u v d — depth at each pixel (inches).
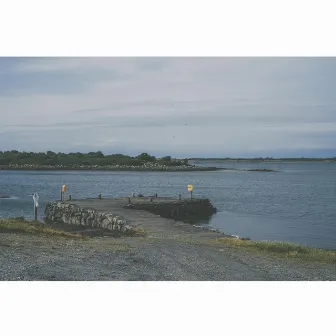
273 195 3304.6
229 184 4749.0
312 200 2918.3
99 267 596.4
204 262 660.1
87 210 1625.2
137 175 6943.9
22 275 528.1
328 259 730.8
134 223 1253.1
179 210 1967.3
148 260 660.7
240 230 1620.3
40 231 969.5
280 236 1476.4
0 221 1071.0
